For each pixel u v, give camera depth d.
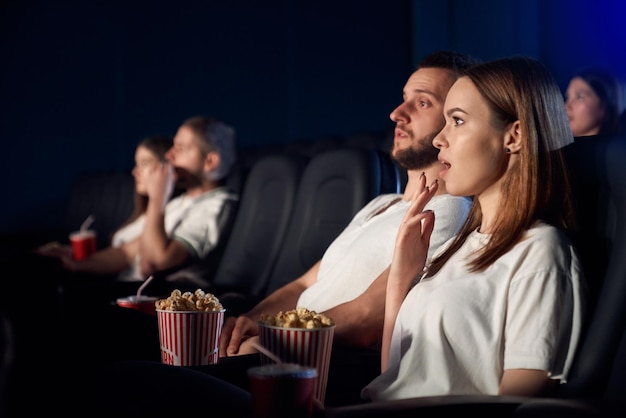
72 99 6.88
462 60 1.90
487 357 1.23
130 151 6.86
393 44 5.83
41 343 1.40
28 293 1.46
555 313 1.19
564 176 1.30
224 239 3.13
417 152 1.87
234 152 3.30
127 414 1.19
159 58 6.77
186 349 1.47
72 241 3.59
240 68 6.50
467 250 1.38
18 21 6.79
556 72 5.01
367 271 1.86
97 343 1.60
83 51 6.88
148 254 3.07
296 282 2.12
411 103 1.89
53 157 6.89
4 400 1.33
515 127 1.33
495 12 5.04
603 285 1.20
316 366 1.29
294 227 2.42
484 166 1.35
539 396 1.16
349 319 1.76
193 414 1.17
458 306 1.26
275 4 6.34
